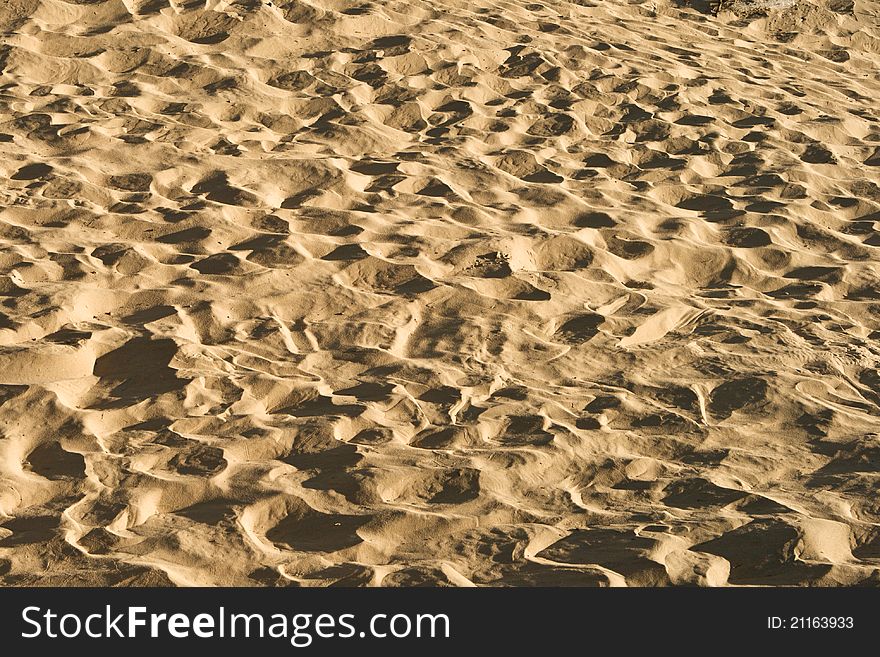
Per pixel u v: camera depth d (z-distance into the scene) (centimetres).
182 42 799
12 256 496
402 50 823
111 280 485
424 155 670
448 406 406
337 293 488
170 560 317
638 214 607
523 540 332
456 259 530
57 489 346
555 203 614
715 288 546
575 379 436
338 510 342
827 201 665
